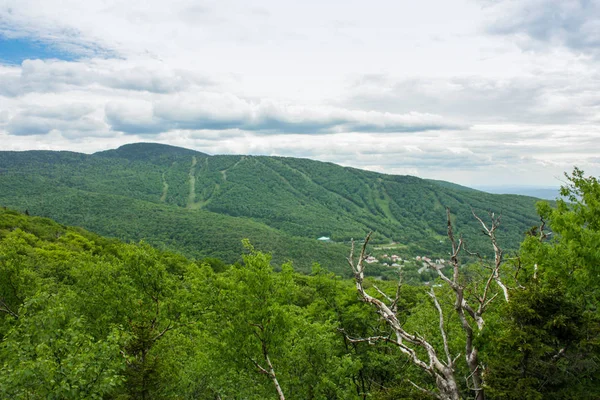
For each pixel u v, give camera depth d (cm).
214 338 2102
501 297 1714
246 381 2027
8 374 1137
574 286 1480
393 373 2189
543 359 1120
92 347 1298
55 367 1190
